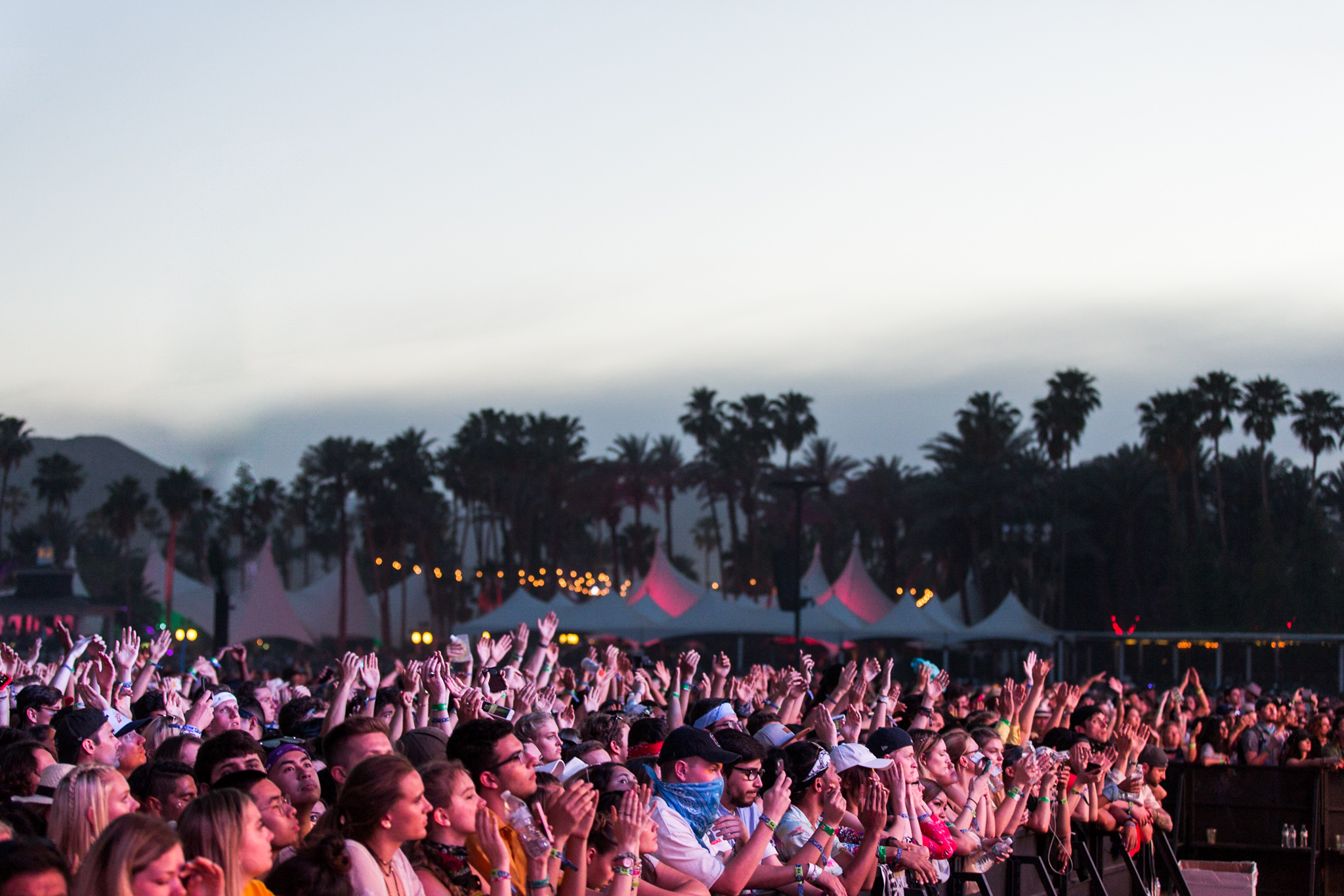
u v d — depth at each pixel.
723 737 6.25
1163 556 73.25
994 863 7.55
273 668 33.03
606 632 43.25
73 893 3.32
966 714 13.66
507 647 9.41
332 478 92.69
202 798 3.90
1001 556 75.12
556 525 95.19
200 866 3.58
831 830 5.84
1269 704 17.72
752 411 90.44
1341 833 13.05
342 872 3.99
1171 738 15.04
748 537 90.81
